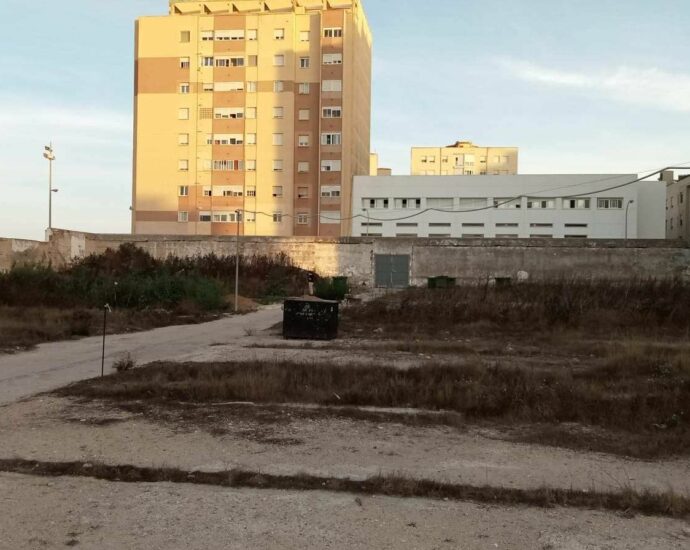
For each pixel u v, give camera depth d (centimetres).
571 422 714
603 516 438
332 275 4116
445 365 1034
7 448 579
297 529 409
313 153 6744
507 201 6706
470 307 1922
